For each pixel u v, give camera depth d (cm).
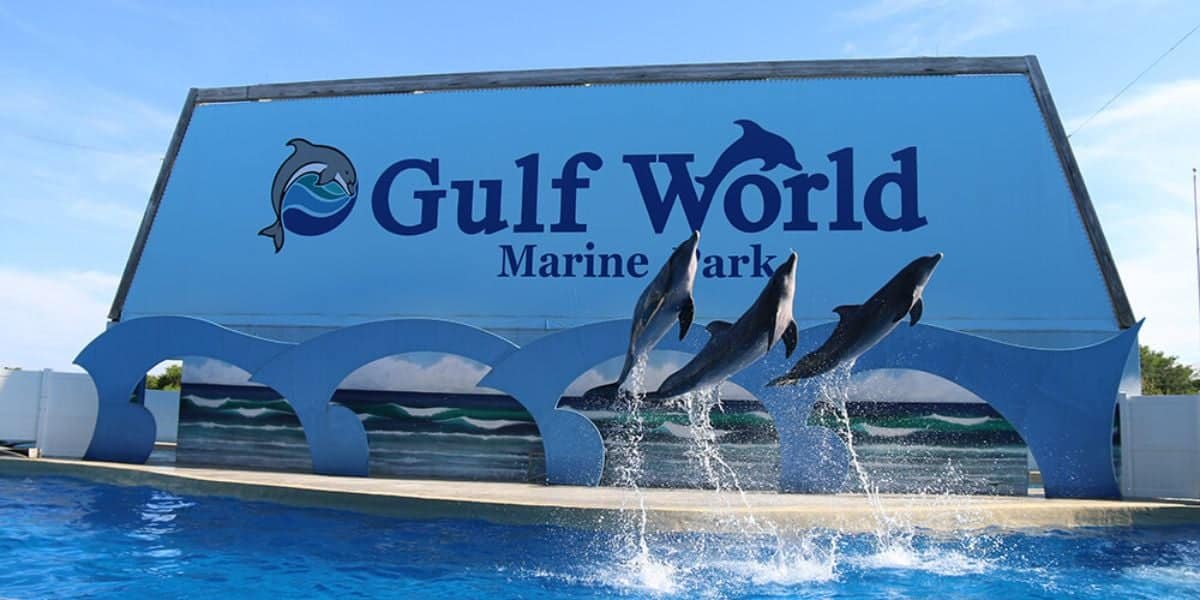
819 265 1406
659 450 1345
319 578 743
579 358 1298
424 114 1592
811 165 1451
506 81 1584
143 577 736
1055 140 1429
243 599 679
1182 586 768
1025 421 1233
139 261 1611
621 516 954
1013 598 727
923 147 1442
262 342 1398
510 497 1064
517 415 1405
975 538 960
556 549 864
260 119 1655
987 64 1480
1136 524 1059
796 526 962
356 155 1588
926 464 1305
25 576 731
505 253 1491
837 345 642
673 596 716
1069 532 1004
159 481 1208
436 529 945
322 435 1367
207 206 1617
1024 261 1380
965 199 1413
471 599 693
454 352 1331
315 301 1524
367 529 940
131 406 1450
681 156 1486
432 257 1510
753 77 1518
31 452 1473
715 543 907
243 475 1280
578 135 1528
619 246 1464
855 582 773
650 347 623
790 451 1249
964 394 1312
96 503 1070
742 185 1459
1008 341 1352
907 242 1403
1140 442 1252
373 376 1446
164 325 1441
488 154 1543
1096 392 1223
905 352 1264
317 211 1573
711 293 1415
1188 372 4228
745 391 1340
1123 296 1352
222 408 1491
